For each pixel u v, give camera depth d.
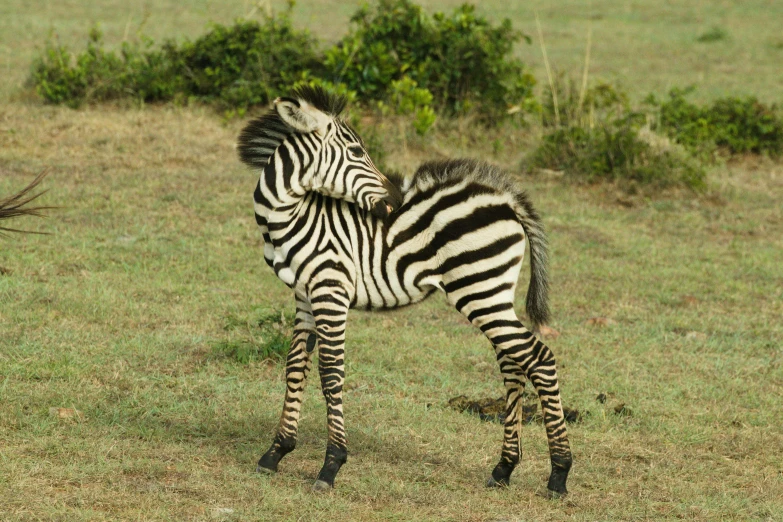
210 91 39.38
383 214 13.80
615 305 24.38
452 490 14.41
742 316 24.14
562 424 14.12
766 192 35.44
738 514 14.15
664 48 60.56
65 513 12.22
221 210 28.72
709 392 19.22
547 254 14.59
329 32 55.47
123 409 16.16
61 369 17.42
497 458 15.73
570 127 35.81
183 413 16.38
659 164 34.47
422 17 38.47
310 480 14.22
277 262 14.02
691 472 15.75
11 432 14.84
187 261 24.67
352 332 21.33
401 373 19.36
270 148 14.11
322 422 16.58
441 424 16.91
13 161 30.75
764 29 69.06
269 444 15.48
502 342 13.95
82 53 39.94
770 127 39.62
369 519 12.99
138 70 39.19
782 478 15.67
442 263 14.04
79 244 24.94
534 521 13.35
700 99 46.34
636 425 17.61
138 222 27.12
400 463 15.23
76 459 14.05
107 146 33.16
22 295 20.94
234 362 18.94
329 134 13.61
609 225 30.83
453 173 13.94
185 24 56.72
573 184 34.62
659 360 20.89
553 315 23.45
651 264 27.61
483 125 39.06
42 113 35.91
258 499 13.28
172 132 35.25
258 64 38.47
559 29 64.44
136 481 13.56
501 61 38.69
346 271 13.91
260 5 41.56
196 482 13.66
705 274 27.05
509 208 13.99
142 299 21.80
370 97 38.44
